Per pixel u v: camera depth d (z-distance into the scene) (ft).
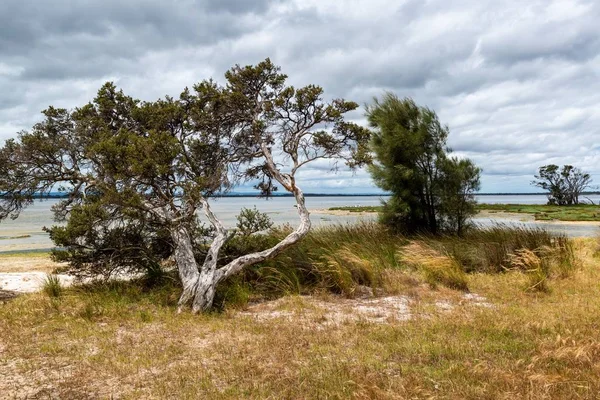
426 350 18.74
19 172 32.17
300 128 34.78
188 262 29.94
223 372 17.01
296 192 33.53
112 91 35.94
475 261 38.96
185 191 29.99
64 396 15.25
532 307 26.11
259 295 31.35
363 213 161.79
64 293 31.86
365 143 36.09
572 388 14.32
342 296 30.55
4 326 23.97
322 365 17.25
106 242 31.96
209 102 34.96
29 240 88.48
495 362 17.17
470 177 50.29
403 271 36.58
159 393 15.26
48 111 33.60
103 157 29.55
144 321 25.18
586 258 44.57
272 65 34.58
